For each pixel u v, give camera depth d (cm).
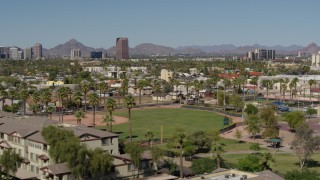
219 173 10456
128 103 18950
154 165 13162
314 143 14425
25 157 13512
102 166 11675
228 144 18900
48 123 15188
